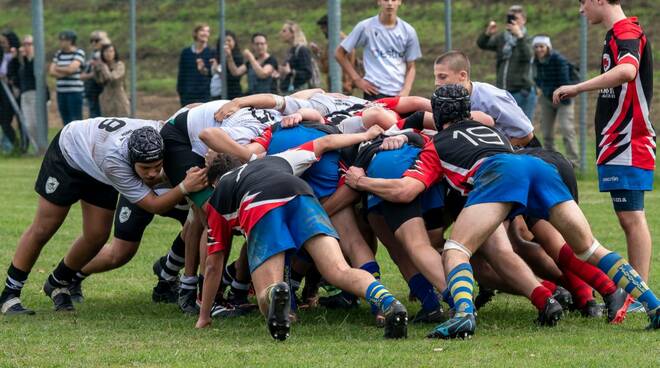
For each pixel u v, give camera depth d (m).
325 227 16.70
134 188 18.66
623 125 19.59
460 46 59.44
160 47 66.31
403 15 62.81
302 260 19.72
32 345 16.52
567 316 18.80
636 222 19.78
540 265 19.16
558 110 41.09
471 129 17.77
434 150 17.67
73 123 19.33
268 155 18.12
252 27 62.25
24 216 33.16
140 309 20.39
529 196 17.11
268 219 16.52
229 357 15.27
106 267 20.84
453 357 14.96
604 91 19.81
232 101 19.69
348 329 17.73
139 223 20.30
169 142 19.23
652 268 24.08
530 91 39.81
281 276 16.58
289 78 41.19
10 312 19.75
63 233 30.25
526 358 14.86
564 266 18.62
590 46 58.28
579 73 42.00
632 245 19.80
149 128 18.36
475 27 60.78
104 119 19.41
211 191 18.19
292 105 20.27
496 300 21.20
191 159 19.12
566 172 17.78
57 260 26.06
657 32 60.47
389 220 17.88
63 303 20.20
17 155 50.06
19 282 19.88
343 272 16.55
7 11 80.12
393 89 30.55
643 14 62.38
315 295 20.77
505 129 20.84
